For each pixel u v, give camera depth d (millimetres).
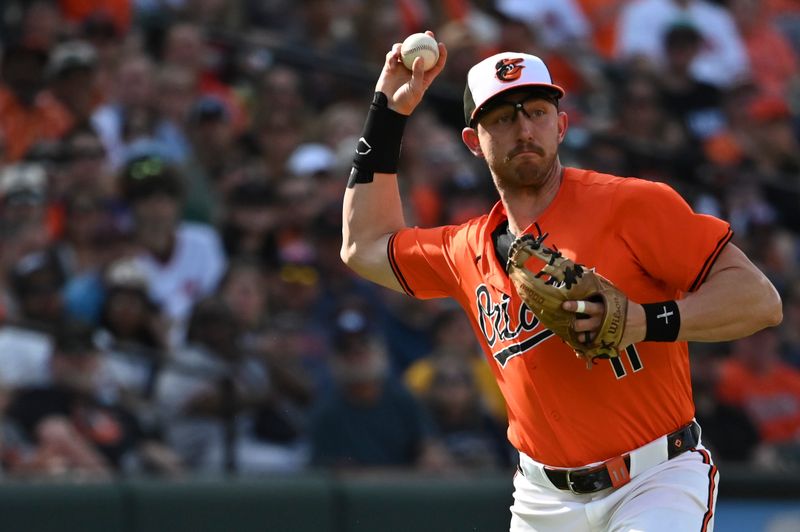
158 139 29109
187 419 23734
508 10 39219
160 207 26781
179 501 21812
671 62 38656
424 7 37375
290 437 24594
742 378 30031
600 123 36469
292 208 28766
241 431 24219
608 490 12117
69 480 21203
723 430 28906
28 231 25281
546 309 11109
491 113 11953
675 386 12117
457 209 31609
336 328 25016
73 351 22844
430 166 32031
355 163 13898
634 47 40438
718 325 11297
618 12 40656
